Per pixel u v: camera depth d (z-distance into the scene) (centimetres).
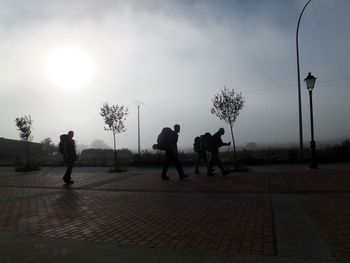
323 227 650
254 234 622
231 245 567
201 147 1625
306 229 643
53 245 591
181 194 1071
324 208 807
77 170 2061
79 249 568
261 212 789
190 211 827
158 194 1084
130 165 2259
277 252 528
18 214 841
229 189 1122
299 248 543
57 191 1202
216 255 523
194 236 623
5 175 1803
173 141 1413
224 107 2250
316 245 554
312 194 995
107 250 561
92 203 963
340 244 555
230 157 2402
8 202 1007
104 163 2408
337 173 1419
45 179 1556
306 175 1388
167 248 562
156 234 642
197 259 509
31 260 525
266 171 1623
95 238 627
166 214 803
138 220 752
